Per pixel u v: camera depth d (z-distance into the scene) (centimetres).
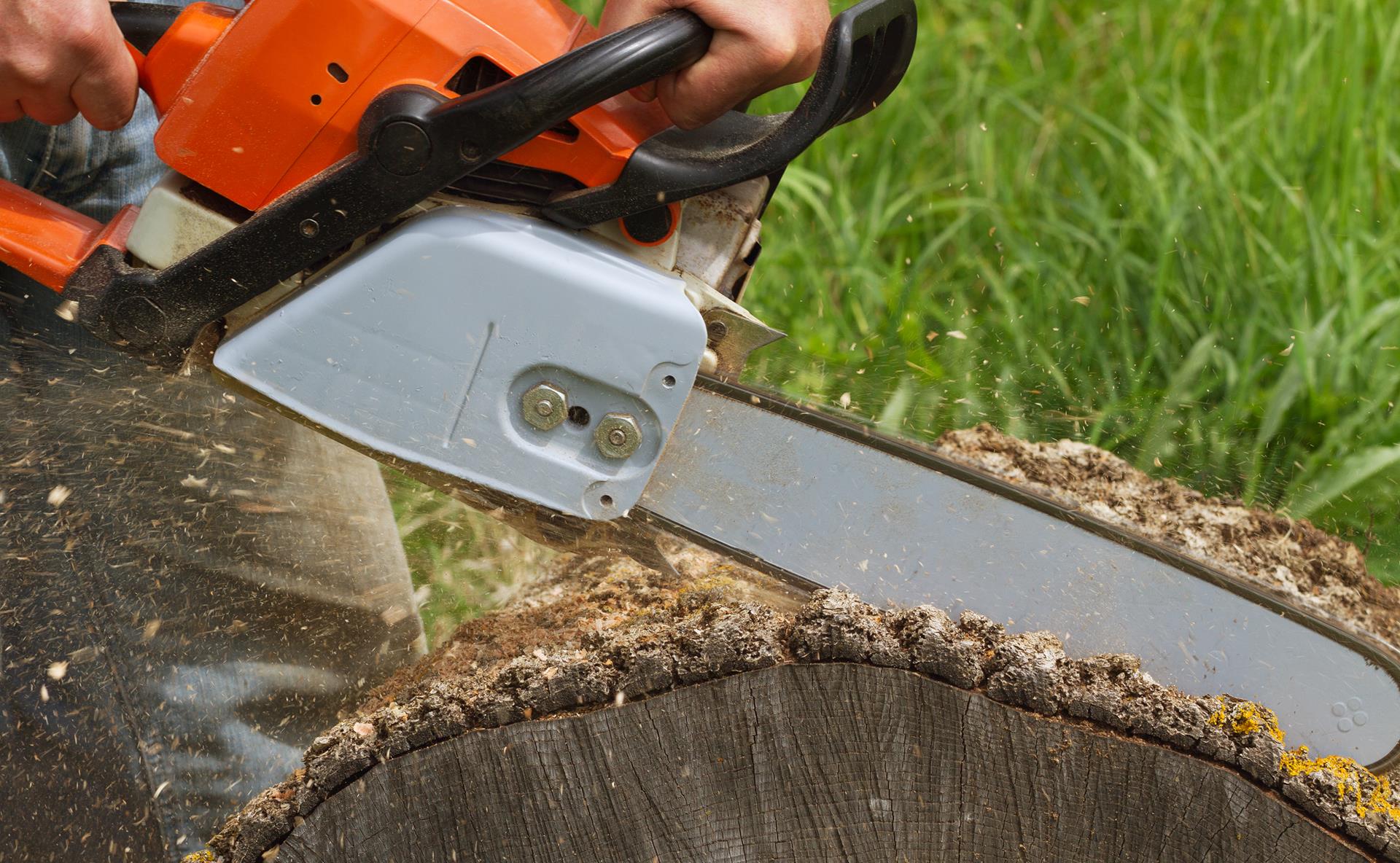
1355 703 132
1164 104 317
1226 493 235
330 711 177
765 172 108
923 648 110
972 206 296
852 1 339
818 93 105
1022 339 268
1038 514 138
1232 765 110
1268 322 266
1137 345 275
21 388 145
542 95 102
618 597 147
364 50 108
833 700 111
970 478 138
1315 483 234
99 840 158
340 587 175
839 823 114
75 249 119
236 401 154
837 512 140
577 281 109
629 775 113
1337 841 109
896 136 319
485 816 114
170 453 154
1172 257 278
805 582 141
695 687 112
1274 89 315
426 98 106
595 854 115
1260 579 168
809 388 253
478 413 114
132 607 156
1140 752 110
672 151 113
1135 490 180
